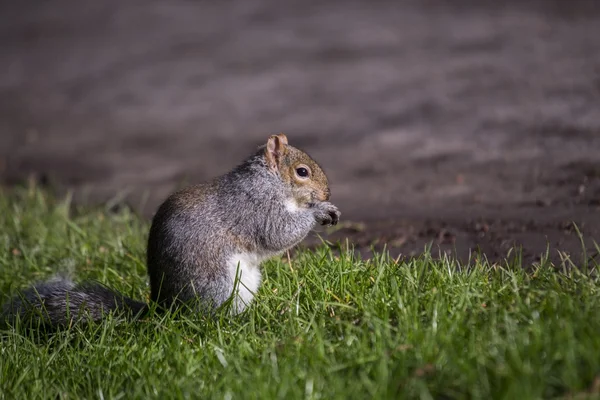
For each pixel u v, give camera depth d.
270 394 6.65
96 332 8.59
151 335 8.45
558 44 22.78
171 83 27.25
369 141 18.47
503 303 7.61
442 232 11.48
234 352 7.61
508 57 22.42
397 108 20.36
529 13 26.88
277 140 9.50
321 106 22.06
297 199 9.48
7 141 23.62
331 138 19.34
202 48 30.70
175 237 9.09
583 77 19.42
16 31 37.78
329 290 8.46
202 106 24.38
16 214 14.27
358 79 23.69
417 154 16.75
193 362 7.55
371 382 6.66
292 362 7.14
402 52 25.45
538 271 8.45
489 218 11.85
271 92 24.33
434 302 7.65
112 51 32.41
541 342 6.59
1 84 30.31
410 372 6.70
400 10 30.81
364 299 8.09
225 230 9.18
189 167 19.08
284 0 36.22
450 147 16.72
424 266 8.48
